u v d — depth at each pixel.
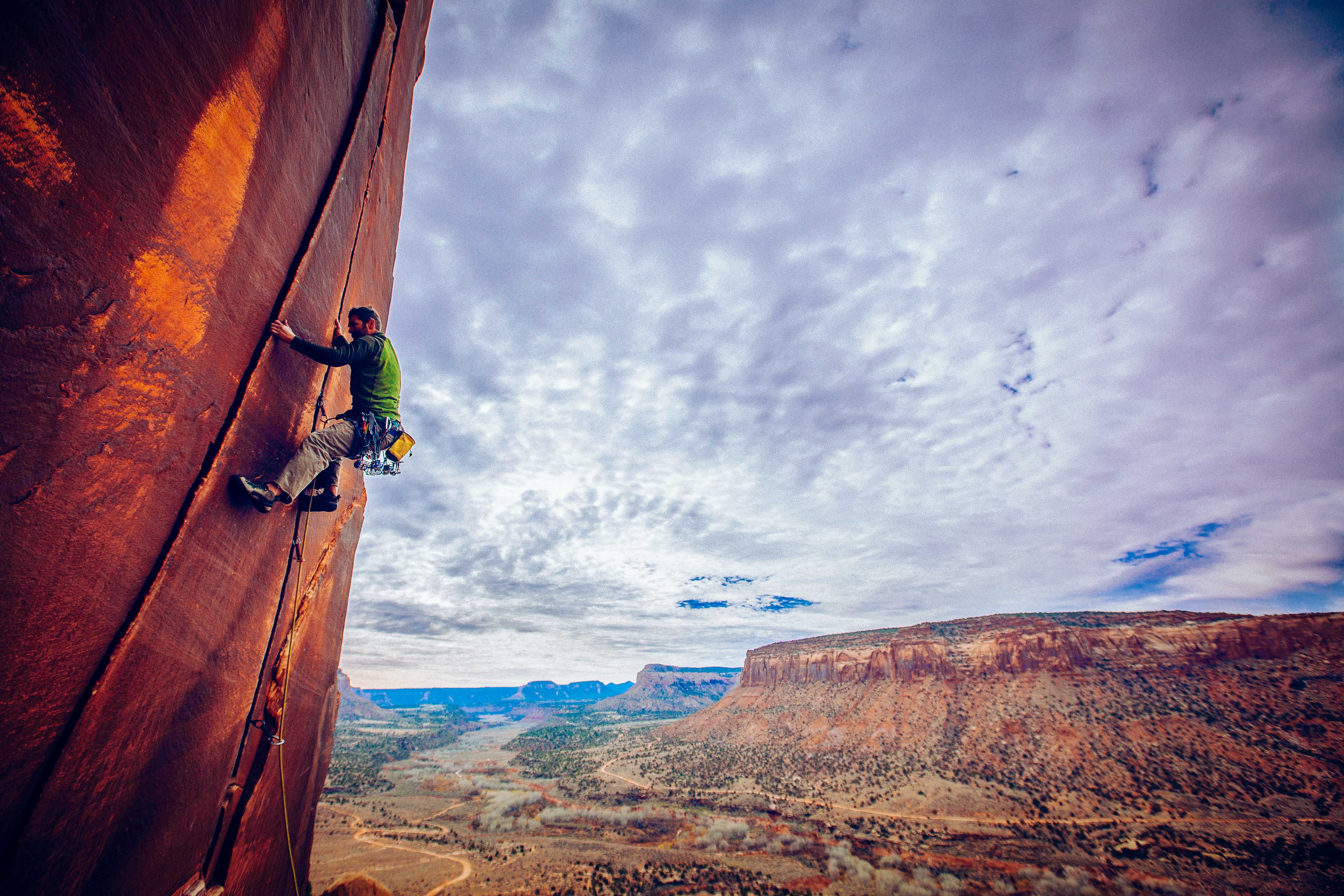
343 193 5.55
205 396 3.42
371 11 6.17
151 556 3.12
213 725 4.35
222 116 3.25
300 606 6.28
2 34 1.83
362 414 4.56
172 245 2.93
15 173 1.95
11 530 2.14
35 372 2.17
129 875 3.44
